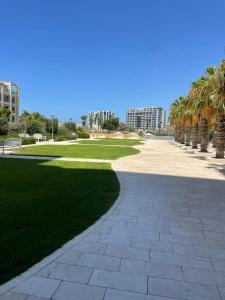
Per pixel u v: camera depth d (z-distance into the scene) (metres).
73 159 16.28
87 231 5.15
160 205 7.07
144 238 4.97
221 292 3.43
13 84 85.12
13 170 11.73
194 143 30.78
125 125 121.50
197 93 23.16
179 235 5.17
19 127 54.56
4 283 3.42
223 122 19.47
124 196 7.82
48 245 4.48
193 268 3.98
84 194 7.84
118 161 16.14
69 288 3.38
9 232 4.96
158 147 31.69
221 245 4.80
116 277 3.66
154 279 3.65
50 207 6.51
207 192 8.68
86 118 110.19
